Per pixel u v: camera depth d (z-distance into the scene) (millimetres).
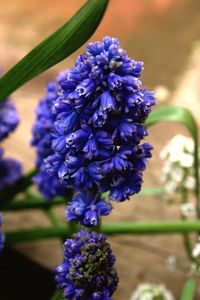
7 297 480
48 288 472
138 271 448
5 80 293
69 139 255
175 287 440
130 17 702
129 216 482
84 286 261
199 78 609
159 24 690
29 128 561
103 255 258
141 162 260
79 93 248
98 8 286
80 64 256
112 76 249
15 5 732
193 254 419
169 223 378
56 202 433
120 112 251
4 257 473
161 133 548
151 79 610
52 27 693
